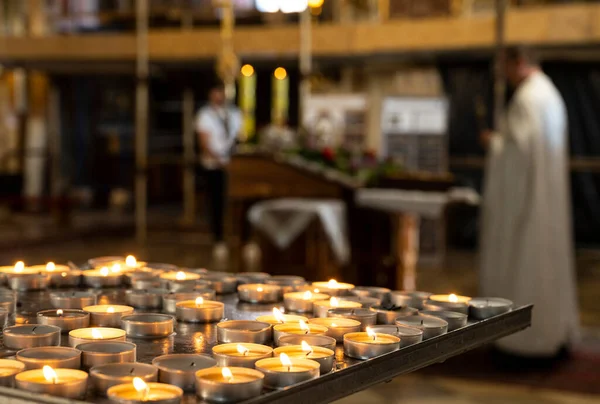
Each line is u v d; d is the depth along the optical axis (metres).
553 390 4.90
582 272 9.98
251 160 6.43
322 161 6.45
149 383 1.36
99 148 16.09
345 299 2.18
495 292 5.60
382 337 1.71
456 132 11.80
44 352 1.55
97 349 1.60
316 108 11.51
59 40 12.42
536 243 5.48
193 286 2.30
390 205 6.03
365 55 10.93
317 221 6.30
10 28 14.16
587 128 11.68
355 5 11.48
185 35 11.77
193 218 14.00
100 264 2.79
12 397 1.31
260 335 1.77
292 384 1.42
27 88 15.42
